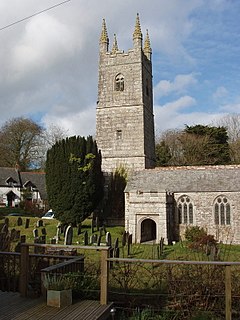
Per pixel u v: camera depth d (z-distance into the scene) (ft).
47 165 98.99
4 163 191.83
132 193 91.09
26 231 88.22
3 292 29.96
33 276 31.50
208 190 93.50
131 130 113.19
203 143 163.02
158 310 26.99
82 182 95.61
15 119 190.49
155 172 104.12
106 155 113.80
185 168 103.09
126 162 111.75
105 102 116.67
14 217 104.06
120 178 110.63
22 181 186.29
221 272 27.48
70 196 94.89
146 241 90.99
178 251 68.80
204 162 161.48
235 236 90.58
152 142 123.24
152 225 99.91
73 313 24.57
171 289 27.71
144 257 60.08
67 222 95.09
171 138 184.75
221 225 92.12
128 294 28.27
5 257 32.71
